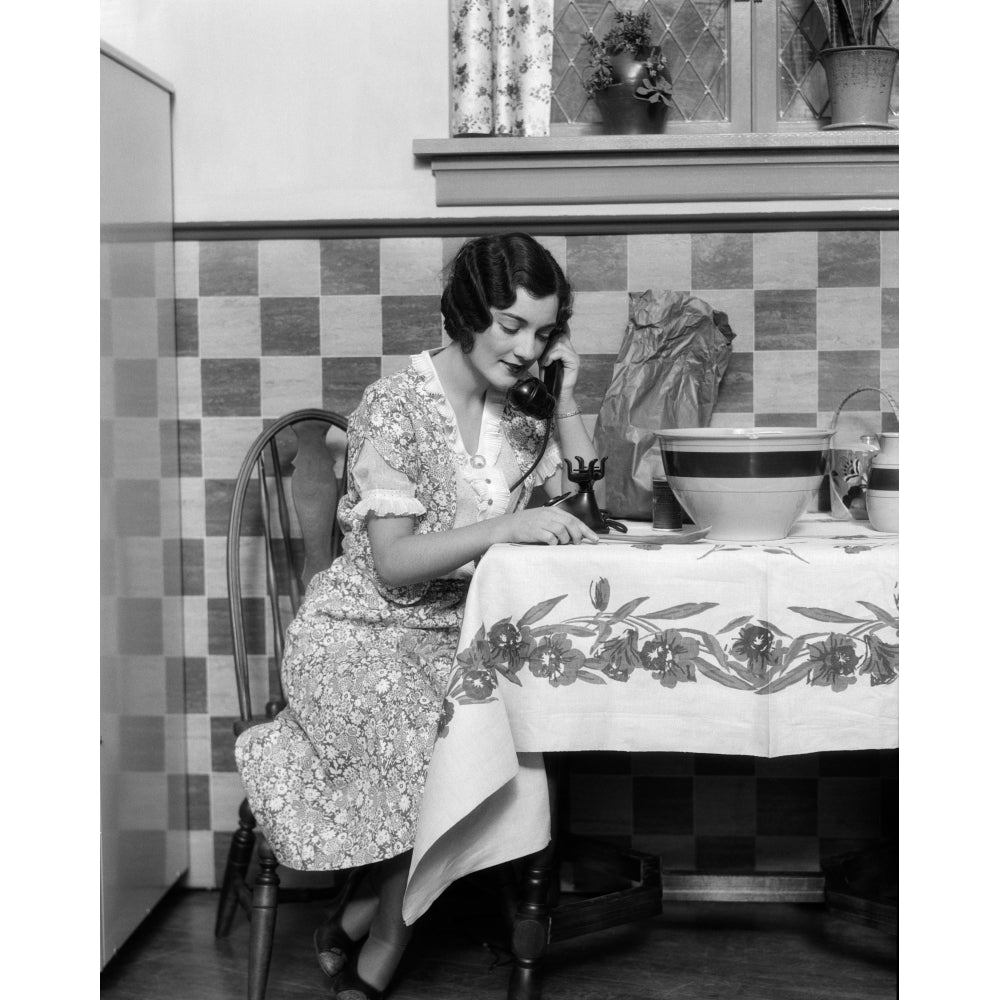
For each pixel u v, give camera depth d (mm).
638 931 2449
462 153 2602
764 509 1847
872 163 2580
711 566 1706
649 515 2363
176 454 2688
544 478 2193
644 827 2668
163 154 2604
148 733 2488
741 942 2391
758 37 2645
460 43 2607
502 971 2281
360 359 2668
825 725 1710
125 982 2252
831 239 2600
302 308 2668
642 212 2631
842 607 1705
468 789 1698
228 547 2367
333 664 1992
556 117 2721
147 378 2496
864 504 2150
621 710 1729
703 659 1711
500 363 1974
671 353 2459
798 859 2654
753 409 2631
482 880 2311
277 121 2664
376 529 1954
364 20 2645
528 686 1735
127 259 2377
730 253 2609
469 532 1863
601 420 2461
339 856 1898
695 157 2586
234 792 2715
